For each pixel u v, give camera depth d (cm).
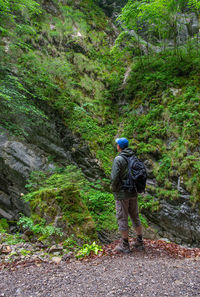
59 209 420
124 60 1030
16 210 644
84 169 724
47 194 439
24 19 864
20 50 789
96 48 1035
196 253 378
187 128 632
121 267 291
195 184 550
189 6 849
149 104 771
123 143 370
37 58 818
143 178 349
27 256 332
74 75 885
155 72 852
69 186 452
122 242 363
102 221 541
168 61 866
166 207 590
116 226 532
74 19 1056
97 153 730
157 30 973
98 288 231
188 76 757
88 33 1051
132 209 371
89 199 575
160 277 255
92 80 923
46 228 390
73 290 229
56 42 931
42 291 228
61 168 695
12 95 648
